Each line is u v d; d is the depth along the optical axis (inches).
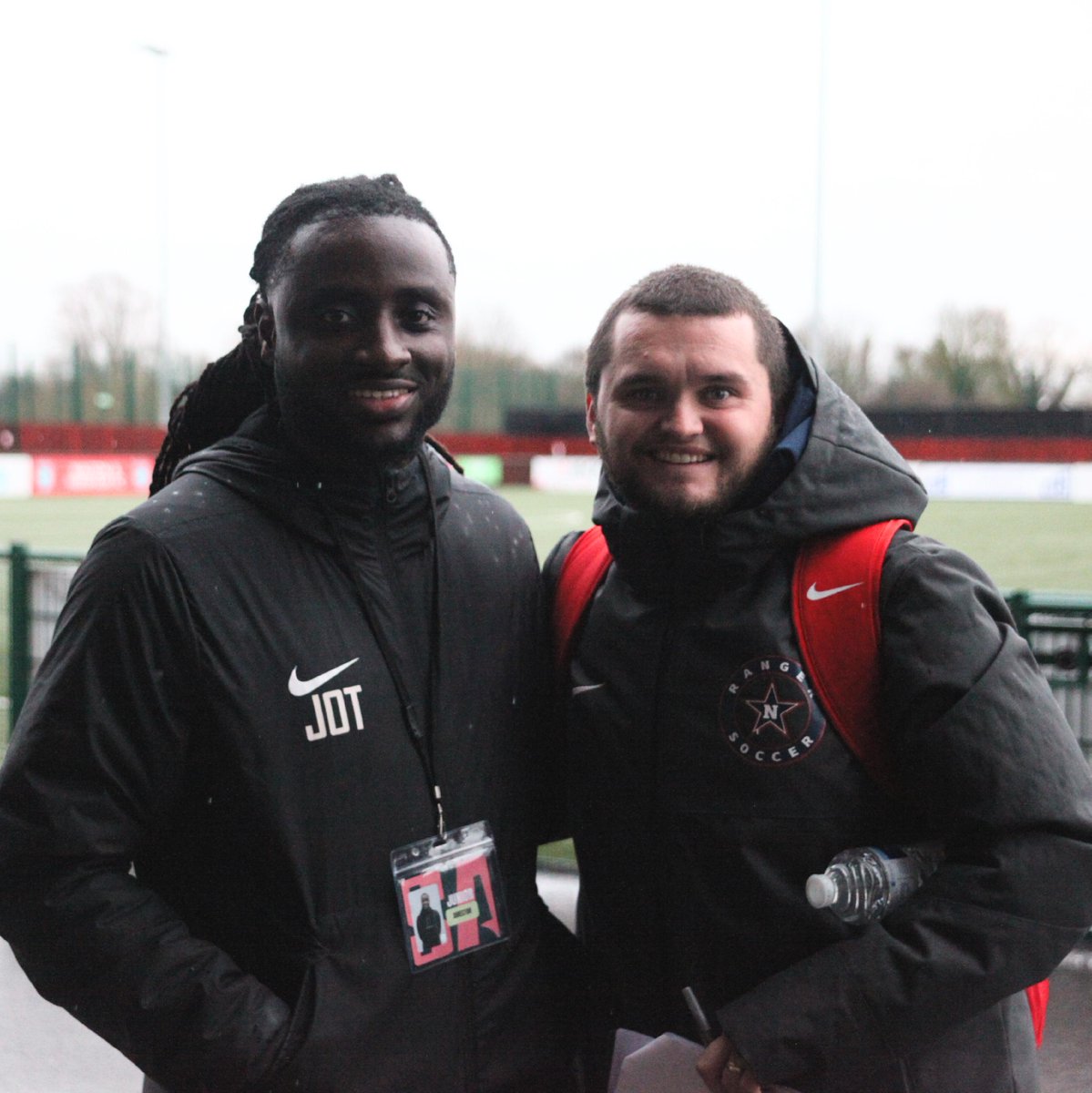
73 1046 126.5
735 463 59.8
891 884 57.1
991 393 1184.8
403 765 59.7
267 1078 55.1
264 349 61.4
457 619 63.9
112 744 55.3
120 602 55.2
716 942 60.0
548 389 1571.1
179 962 55.2
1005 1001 60.3
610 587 66.4
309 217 58.6
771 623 59.7
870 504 60.1
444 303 59.5
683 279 61.4
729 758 59.5
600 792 63.7
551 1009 65.4
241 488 59.2
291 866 56.5
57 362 1461.6
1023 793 54.5
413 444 59.9
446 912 60.2
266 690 56.8
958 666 55.8
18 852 55.0
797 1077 55.7
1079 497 872.3
